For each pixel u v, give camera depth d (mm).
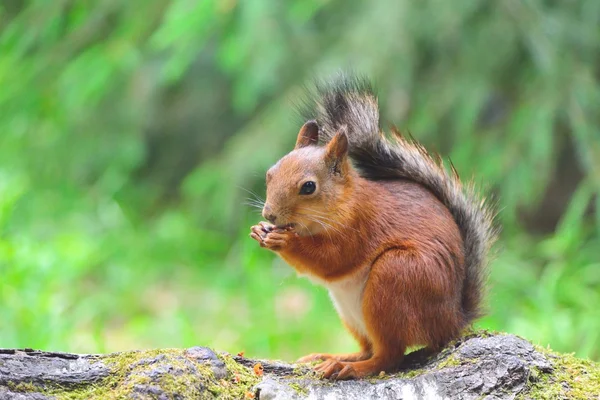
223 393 5746
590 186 11609
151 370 5605
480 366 5844
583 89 12016
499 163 12141
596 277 11992
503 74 12922
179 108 16500
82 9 13641
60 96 14250
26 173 15547
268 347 11062
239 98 13406
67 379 5566
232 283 13359
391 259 6266
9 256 11453
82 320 12102
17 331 10320
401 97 12133
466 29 12695
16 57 13641
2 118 14797
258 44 12750
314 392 5797
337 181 6453
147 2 13438
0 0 15461
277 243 6371
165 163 16766
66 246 12781
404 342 6281
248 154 13062
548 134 11922
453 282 6391
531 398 5715
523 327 10719
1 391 5410
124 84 15344
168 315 12156
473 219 6781
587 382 5859
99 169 15844
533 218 14984
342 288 6598
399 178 6961
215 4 12039
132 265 13906
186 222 14914
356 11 13125
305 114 7512
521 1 12469
